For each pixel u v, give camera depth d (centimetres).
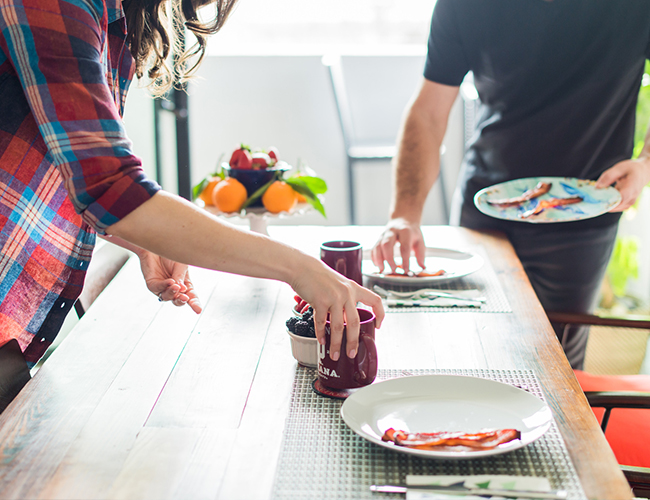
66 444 80
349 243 129
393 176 173
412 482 70
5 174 92
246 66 449
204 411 88
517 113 174
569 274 179
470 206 190
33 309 104
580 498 67
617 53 161
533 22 162
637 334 221
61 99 73
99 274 143
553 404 87
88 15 77
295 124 458
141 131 309
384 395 86
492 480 70
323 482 72
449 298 127
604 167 175
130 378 98
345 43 461
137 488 71
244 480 73
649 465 109
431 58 179
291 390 93
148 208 75
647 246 321
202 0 106
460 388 87
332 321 85
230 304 130
